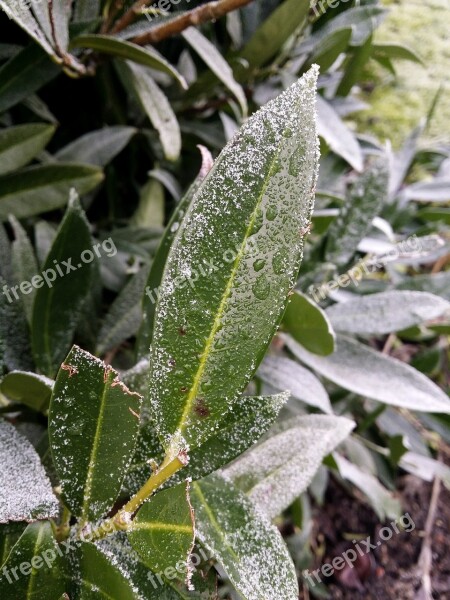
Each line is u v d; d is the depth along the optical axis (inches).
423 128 18.1
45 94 14.4
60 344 9.9
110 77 13.4
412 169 21.3
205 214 5.6
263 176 5.4
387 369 11.8
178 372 6.0
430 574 17.7
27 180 11.9
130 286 11.5
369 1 14.5
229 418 7.0
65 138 15.5
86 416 6.4
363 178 12.7
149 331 9.3
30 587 6.3
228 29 13.3
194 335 5.9
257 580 6.6
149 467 7.5
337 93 14.9
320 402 11.4
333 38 12.5
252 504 7.4
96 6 11.3
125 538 7.1
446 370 21.7
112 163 15.5
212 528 7.1
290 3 11.8
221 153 5.5
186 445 6.0
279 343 13.4
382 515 15.3
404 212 17.4
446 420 16.4
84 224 9.1
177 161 15.4
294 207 5.4
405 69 21.7
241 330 5.8
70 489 6.7
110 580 6.2
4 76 11.1
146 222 14.6
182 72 14.6
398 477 19.9
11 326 10.0
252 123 5.4
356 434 17.0
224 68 11.7
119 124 14.7
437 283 15.3
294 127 5.3
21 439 7.3
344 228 12.9
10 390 8.4
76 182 12.3
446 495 19.8
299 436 10.0
